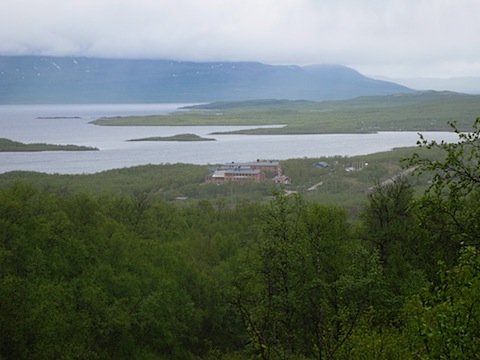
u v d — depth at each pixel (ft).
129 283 161.07
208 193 451.12
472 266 49.52
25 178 447.83
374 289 95.55
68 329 131.23
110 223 181.16
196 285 188.55
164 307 165.99
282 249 97.81
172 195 435.12
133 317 155.12
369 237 126.62
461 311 47.88
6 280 126.41
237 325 188.85
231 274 188.85
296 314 93.81
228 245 218.79
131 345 155.84
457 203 59.72
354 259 103.76
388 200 129.59
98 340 146.72
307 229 116.47
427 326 48.42
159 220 234.58
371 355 69.62
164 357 167.63
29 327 124.98
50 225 160.25
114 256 171.12
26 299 127.95
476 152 58.23
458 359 46.29
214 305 187.32
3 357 125.90
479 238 59.06
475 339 47.01
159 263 186.29
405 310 59.21
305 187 464.24
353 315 80.33
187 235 231.71
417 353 54.24
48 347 124.16
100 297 146.82
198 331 185.57
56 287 134.51
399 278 119.03
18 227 153.17
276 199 108.27
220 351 175.83
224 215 271.69
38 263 143.23
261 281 99.76
